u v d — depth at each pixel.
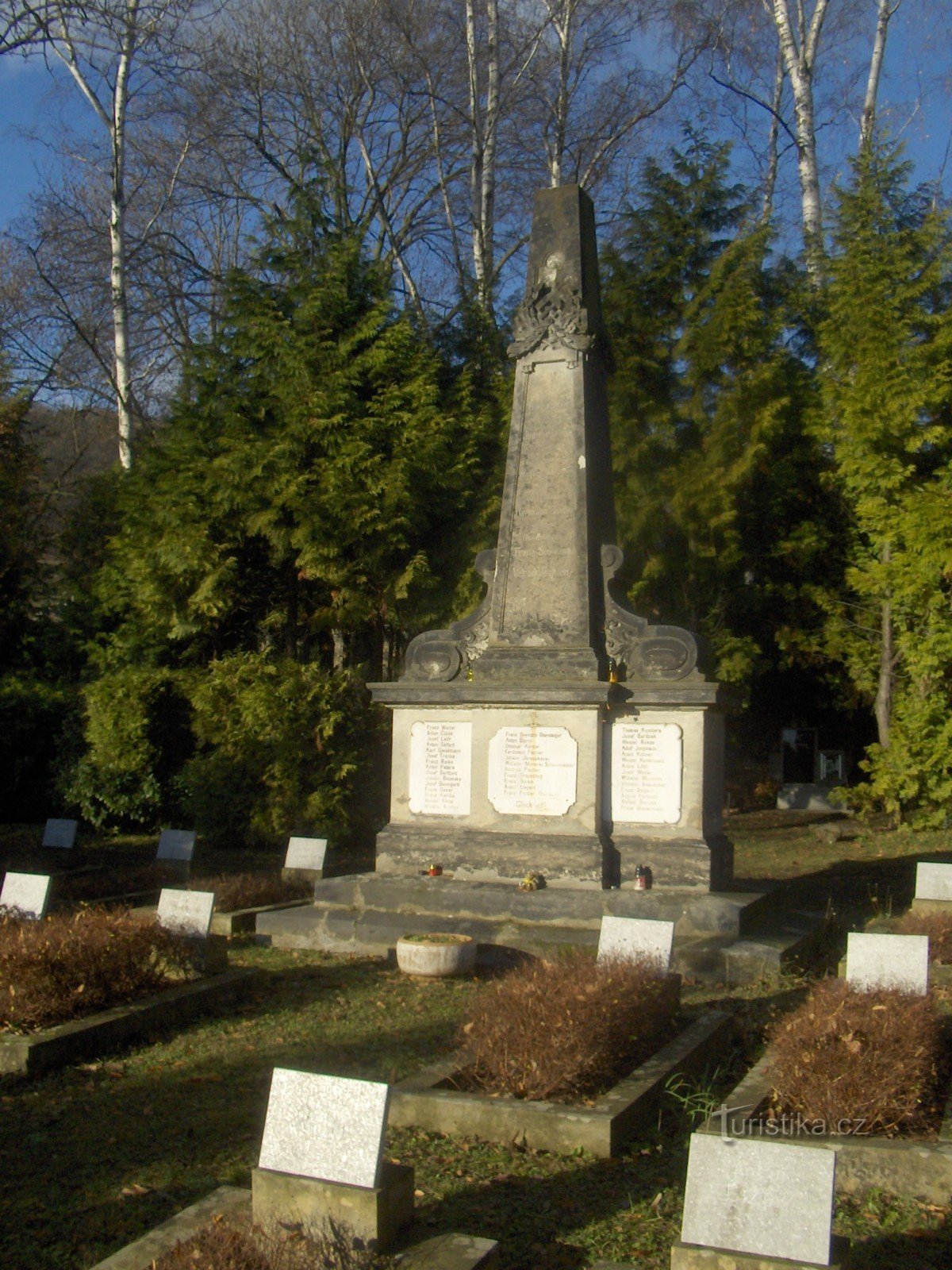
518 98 26.06
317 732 17.16
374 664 20.41
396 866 10.76
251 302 18.28
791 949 9.13
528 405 11.50
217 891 11.55
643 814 10.31
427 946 8.78
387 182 26.95
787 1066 5.46
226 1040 7.16
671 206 21.67
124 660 19.73
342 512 16.95
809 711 23.25
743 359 20.47
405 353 18.16
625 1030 5.94
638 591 20.59
